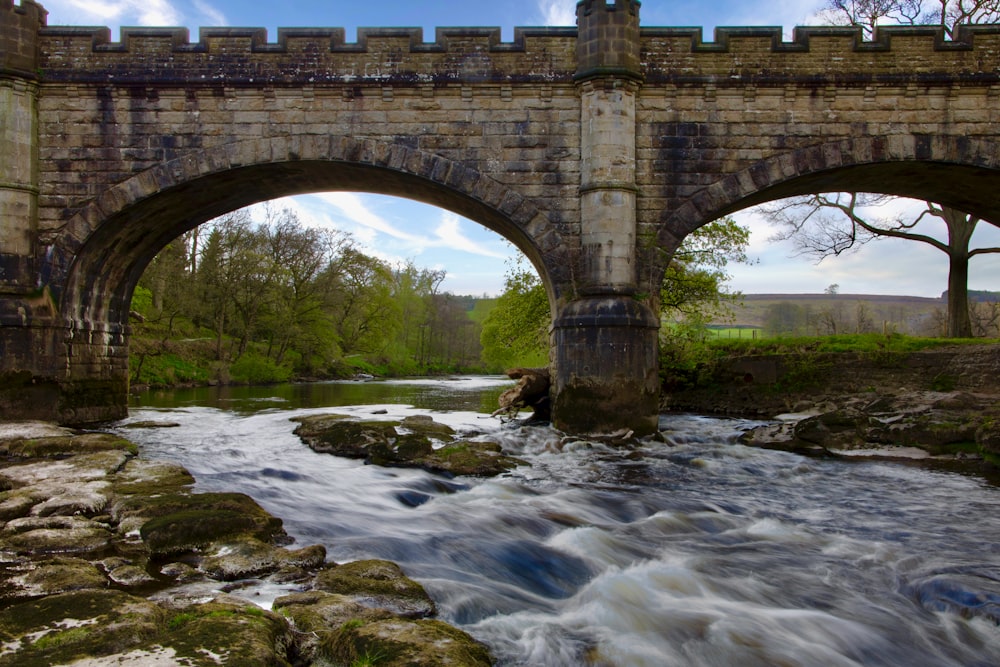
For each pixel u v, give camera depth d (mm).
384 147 16594
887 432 15523
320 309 48531
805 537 8812
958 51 16203
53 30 16469
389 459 12930
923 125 16203
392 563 6875
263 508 9250
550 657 5434
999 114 16141
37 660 4109
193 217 19609
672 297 25688
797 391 22109
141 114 16562
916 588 7121
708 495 11195
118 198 16453
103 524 7930
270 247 45844
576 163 16469
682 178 16359
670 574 7391
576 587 7191
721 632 6047
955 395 17125
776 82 16266
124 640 4434
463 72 16562
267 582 6383
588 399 15484
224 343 44656
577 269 16328
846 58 16328
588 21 16219
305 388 38500
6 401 15602
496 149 16562
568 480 12047
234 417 20547
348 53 16641
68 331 16641
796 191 18562
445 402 28156
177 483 9922
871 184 18812
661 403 26500
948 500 11000
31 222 16188
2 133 15859
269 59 16625
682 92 16406
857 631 6176
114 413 18984
